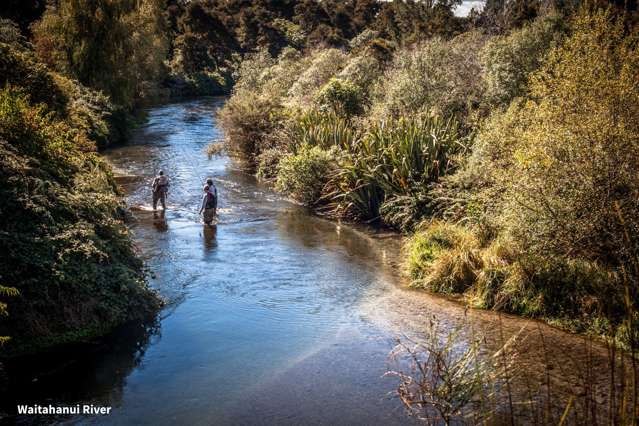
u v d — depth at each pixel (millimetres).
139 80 44406
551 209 9711
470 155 15664
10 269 8195
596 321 8656
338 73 28344
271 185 21594
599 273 9297
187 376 7656
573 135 9805
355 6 91750
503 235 11164
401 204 15930
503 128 12688
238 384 7445
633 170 9281
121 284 9484
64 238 9172
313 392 7215
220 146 25547
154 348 8508
